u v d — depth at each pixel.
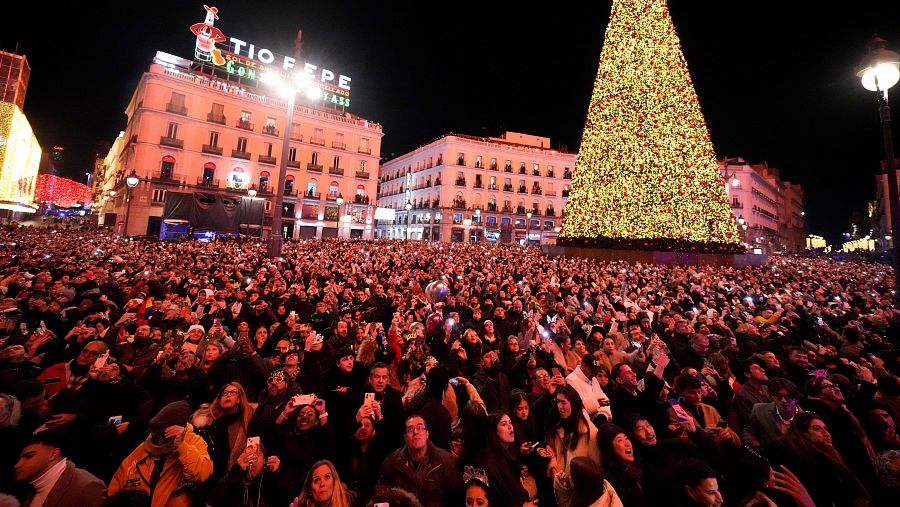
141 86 40.88
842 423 3.58
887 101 7.75
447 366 4.58
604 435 3.26
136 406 3.66
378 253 21.31
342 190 50.19
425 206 60.34
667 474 2.95
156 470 2.74
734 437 3.41
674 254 20.06
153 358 4.57
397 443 3.75
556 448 3.72
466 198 57.72
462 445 3.31
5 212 47.75
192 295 8.14
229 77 45.38
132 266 12.01
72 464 2.50
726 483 3.07
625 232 21.70
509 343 6.01
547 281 12.98
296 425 3.30
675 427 3.65
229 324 6.39
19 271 8.83
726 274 16.83
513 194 60.25
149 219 37.94
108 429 3.14
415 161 65.19
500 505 2.97
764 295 11.86
